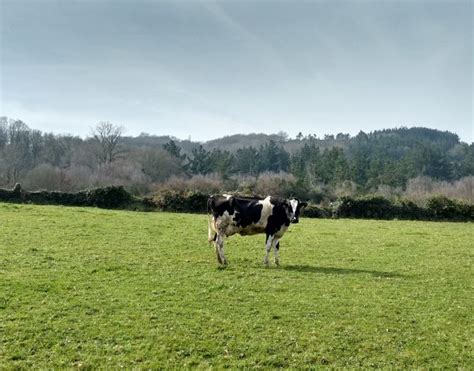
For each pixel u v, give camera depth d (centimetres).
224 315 1228
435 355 1048
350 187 7062
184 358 988
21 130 8769
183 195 4231
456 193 7081
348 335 1134
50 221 2720
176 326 1139
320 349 1052
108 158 8481
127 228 2642
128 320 1162
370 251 2253
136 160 8444
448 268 1912
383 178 8494
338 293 1465
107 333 1082
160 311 1235
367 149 15362
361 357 1026
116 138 8594
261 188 6394
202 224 3028
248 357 1003
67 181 6706
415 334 1157
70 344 1023
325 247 2319
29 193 4125
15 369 911
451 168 10375
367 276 1709
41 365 931
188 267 1742
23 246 1962
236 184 6900
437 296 1484
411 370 976
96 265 1698
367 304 1365
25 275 1505
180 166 9231
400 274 1772
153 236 2416
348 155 14762
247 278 1606
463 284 1655
